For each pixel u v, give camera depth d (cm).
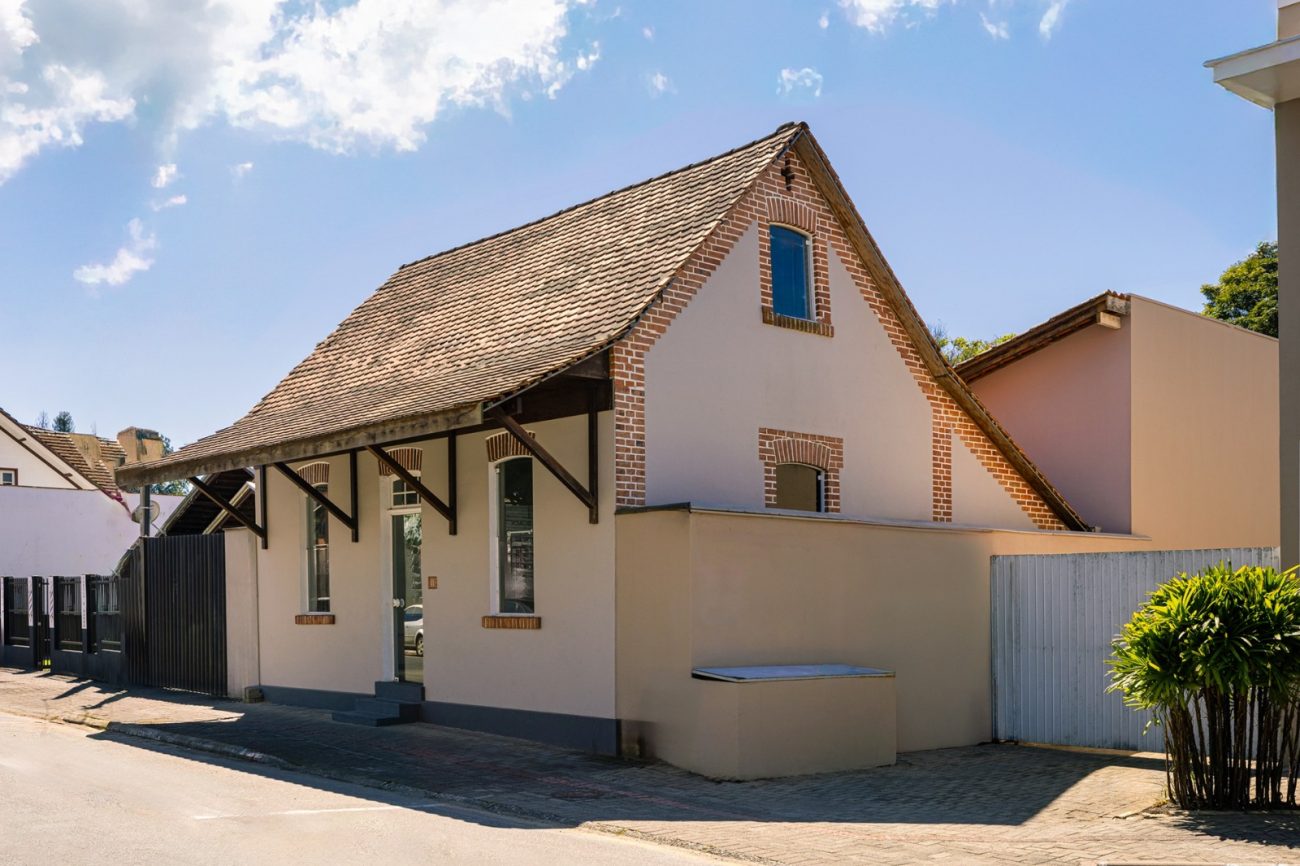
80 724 1566
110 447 4619
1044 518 1841
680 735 1184
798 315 1538
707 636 1195
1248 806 953
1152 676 950
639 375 1309
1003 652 1496
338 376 1750
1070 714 1428
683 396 1355
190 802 997
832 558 1335
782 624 1273
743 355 1435
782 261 1530
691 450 1356
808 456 1498
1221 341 2062
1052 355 1973
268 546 1769
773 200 1498
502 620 1383
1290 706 952
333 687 1638
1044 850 851
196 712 1628
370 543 1595
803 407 1505
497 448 1401
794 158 1534
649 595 1227
